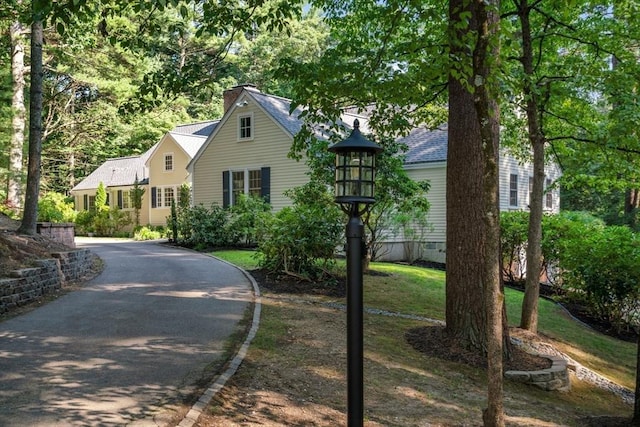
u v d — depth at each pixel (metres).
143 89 6.44
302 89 7.37
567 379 7.23
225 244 18.59
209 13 6.23
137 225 27.77
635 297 11.27
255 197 18.78
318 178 12.16
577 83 9.27
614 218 25.45
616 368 9.12
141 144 37.56
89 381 4.90
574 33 9.98
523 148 13.66
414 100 8.11
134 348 6.06
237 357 5.86
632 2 9.23
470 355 7.14
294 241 10.70
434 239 17.44
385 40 6.35
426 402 5.49
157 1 4.64
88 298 9.04
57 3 4.48
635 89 9.66
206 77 6.60
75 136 32.66
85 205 34.09
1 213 14.61
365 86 7.32
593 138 9.31
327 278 11.08
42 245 11.19
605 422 5.92
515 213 15.78
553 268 14.50
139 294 9.48
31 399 4.40
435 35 8.62
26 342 6.21
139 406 4.33
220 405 4.53
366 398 5.34
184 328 7.08
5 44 21.08
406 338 7.80
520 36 9.66
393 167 11.74
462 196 7.33
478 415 5.31
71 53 25.12
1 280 7.98
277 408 4.66
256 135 19.75
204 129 30.81
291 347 6.55
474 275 7.30
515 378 6.95
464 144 7.30
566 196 28.73
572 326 11.14
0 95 14.67
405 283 12.09
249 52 36.25
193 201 21.70
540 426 5.39
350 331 3.84
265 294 9.80
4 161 17.67
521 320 9.48
